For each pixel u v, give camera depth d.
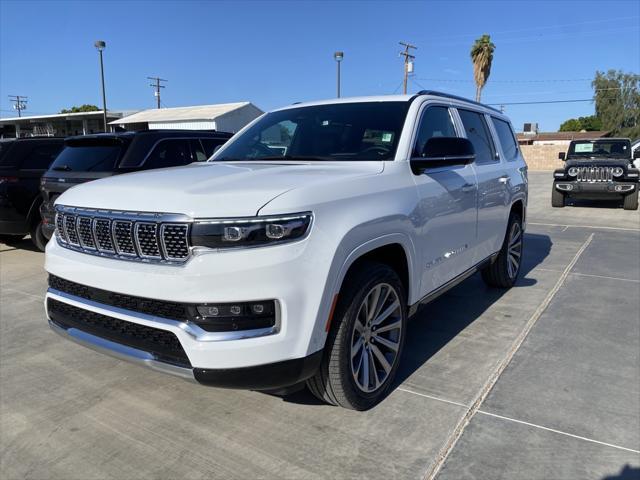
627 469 2.55
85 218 2.82
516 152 6.02
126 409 3.18
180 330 2.43
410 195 3.30
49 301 3.14
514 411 3.09
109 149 6.67
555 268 6.69
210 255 2.38
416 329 4.46
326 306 2.60
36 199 7.95
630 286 5.79
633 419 2.99
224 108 39.69
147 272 2.50
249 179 2.81
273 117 4.36
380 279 2.99
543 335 4.30
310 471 2.55
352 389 2.91
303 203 2.53
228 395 3.35
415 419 3.00
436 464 2.60
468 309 5.00
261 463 2.62
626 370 3.63
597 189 12.68
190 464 2.63
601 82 66.62
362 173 3.12
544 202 14.78
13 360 3.94
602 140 14.22
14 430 2.96
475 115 4.91
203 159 7.45
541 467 2.56
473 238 4.40
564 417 3.02
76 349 4.15
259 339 2.42
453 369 3.65
